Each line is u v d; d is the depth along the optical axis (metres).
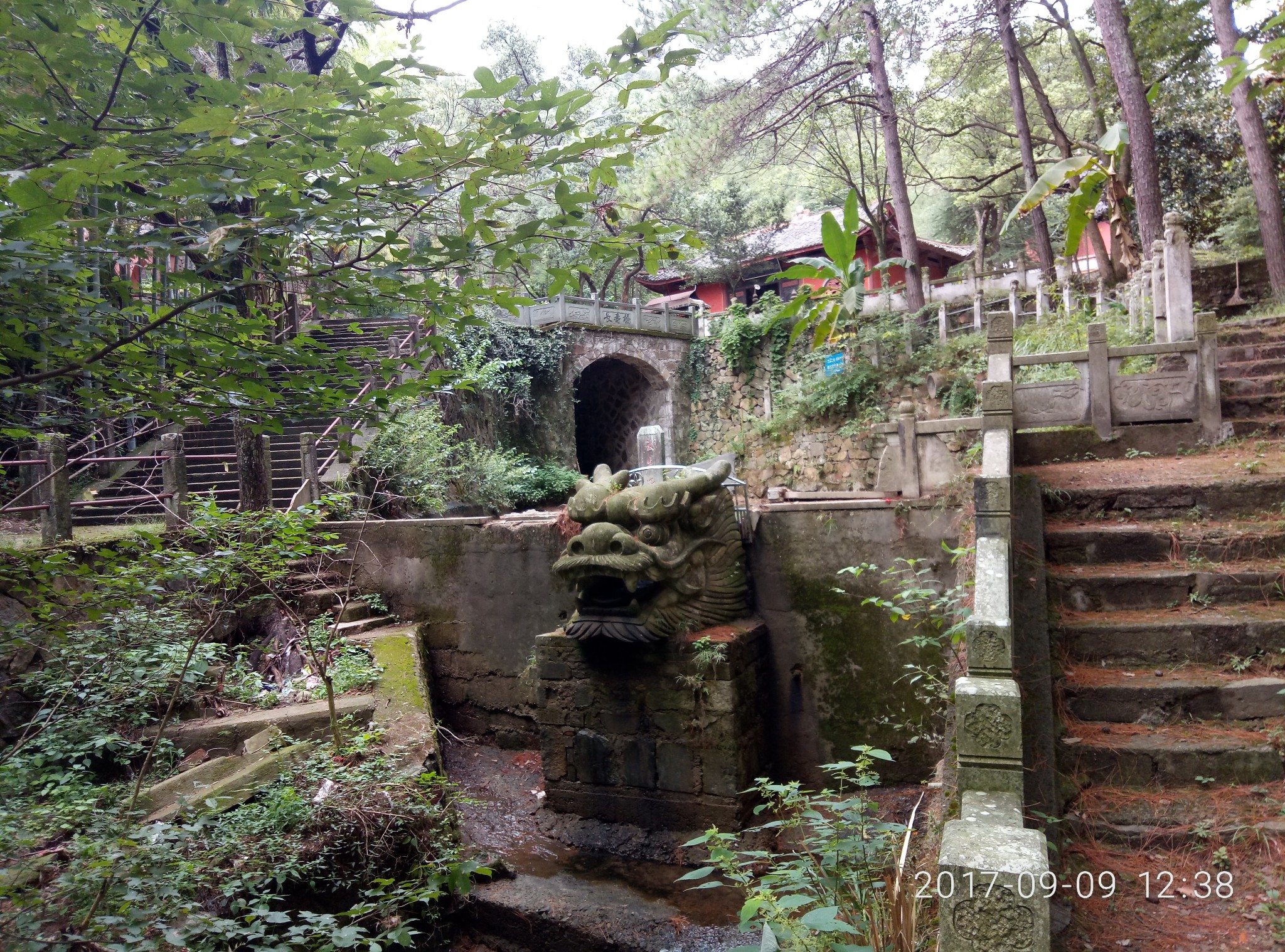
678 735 6.33
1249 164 11.84
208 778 5.13
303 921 4.39
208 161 3.01
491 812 6.96
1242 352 7.86
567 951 5.16
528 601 8.45
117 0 3.02
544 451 19.00
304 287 4.25
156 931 3.37
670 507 6.47
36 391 4.34
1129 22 14.42
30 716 5.70
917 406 14.86
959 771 3.00
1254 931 2.86
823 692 7.01
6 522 9.05
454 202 3.73
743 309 21.52
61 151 3.00
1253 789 3.48
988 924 2.29
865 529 6.93
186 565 4.91
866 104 17.94
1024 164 16.77
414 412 11.79
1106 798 3.56
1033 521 4.93
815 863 3.71
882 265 8.20
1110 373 6.20
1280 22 3.54
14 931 3.15
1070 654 4.26
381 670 7.13
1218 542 4.66
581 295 22.11
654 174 17.77
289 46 8.28
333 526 9.07
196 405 4.11
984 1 16.61
